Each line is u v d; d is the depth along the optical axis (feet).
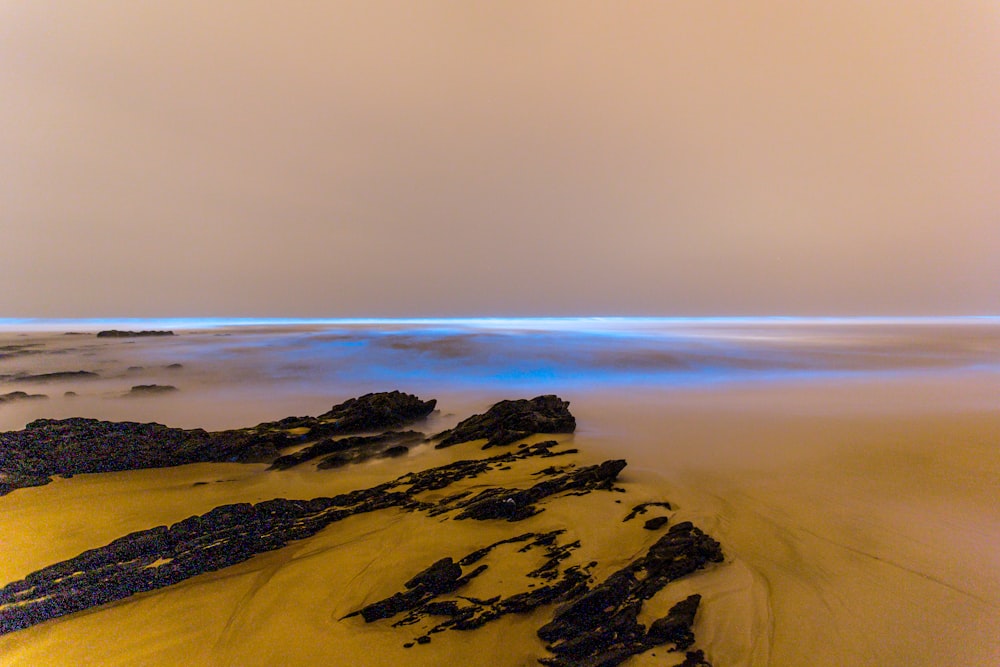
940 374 86.43
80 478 32.78
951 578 18.33
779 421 47.32
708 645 14.67
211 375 89.97
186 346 124.47
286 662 14.82
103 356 106.73
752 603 16.72
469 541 22.03
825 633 15.24
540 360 106.01
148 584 19.51
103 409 63.00
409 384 81.35
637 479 29.60
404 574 19.58
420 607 17.17
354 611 17.35
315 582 19.34
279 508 27.17
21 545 23.34
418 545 21.90
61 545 23.41
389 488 31.14
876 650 14.51
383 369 96.22
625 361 104.12
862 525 23.03
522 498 25.94
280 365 100.42
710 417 49.93
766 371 92.17
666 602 16.66
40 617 17.38
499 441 40.42
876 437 40.34
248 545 22.88
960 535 21.93
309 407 64.80
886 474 30.63
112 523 26.05
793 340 157.17
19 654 15.51
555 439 40.45
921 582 18.07
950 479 29.50
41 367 93.15
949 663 13.98
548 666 14.06
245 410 62.85
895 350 127.54
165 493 30.76
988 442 38.19
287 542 23.39
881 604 16.71
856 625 15.61
